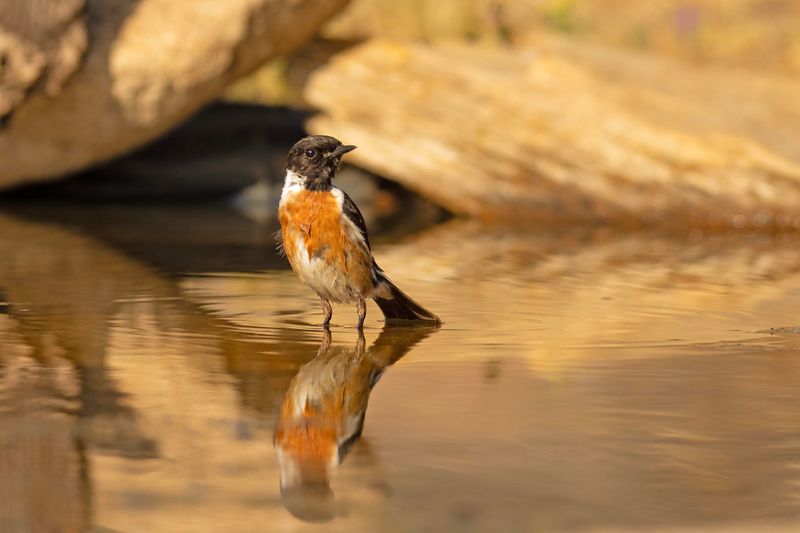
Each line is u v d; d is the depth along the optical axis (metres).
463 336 9.49
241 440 6.37
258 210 20.02
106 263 13.55
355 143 19.94
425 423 6.75
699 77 21.48
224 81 18.08
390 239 16.61
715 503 5.46
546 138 19.55
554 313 10.63
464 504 5.43
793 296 11.76
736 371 8.13
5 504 5.37
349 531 5.11
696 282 12.76
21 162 17.83
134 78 17.50
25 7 16.67
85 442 6.29
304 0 17.77
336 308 10.80
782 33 29.31
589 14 30.25
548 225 18.97
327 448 6.23
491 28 24.31
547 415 6.93
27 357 8.40
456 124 19.88
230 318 10.19
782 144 19.17
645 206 19.02
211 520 5.21
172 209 19.56
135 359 8.39
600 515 5.30
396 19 25.14
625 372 8.08
